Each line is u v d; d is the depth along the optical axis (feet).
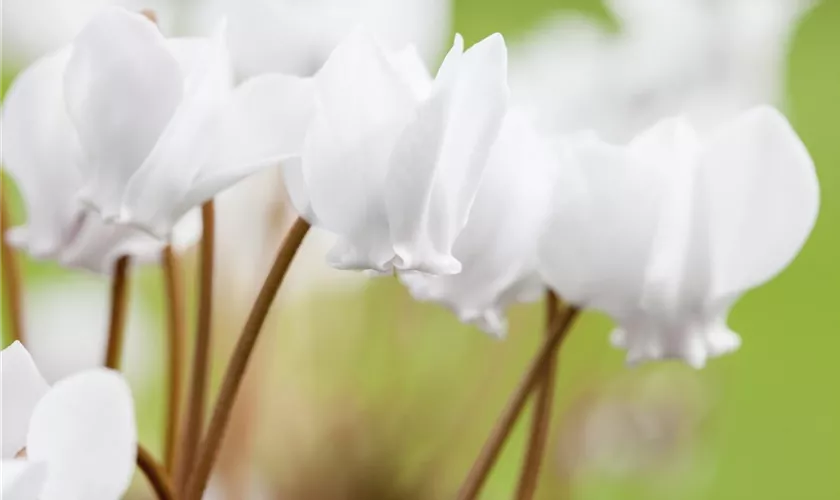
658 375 1.42
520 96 1.18
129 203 0.86
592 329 1.36
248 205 1.14
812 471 1.94
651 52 1.47
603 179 0.89
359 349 1.29
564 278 0.90
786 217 0.90
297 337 1.27
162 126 0.86
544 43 1.48
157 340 1.46
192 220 0.96
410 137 0.84
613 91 1.44
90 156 0.86
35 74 0.90
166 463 0.97
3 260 0.98
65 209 0.91
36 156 0.91
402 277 0.90
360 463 1.21
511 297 0.91
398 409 1.26
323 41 1.05
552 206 0.89
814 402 2.06
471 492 0.92
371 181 0.85
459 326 1.33
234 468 1.10
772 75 1.50
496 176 0.88
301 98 0.85
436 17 1.22
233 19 1.04
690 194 0.90
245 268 1.16
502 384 1.34
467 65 0.84
